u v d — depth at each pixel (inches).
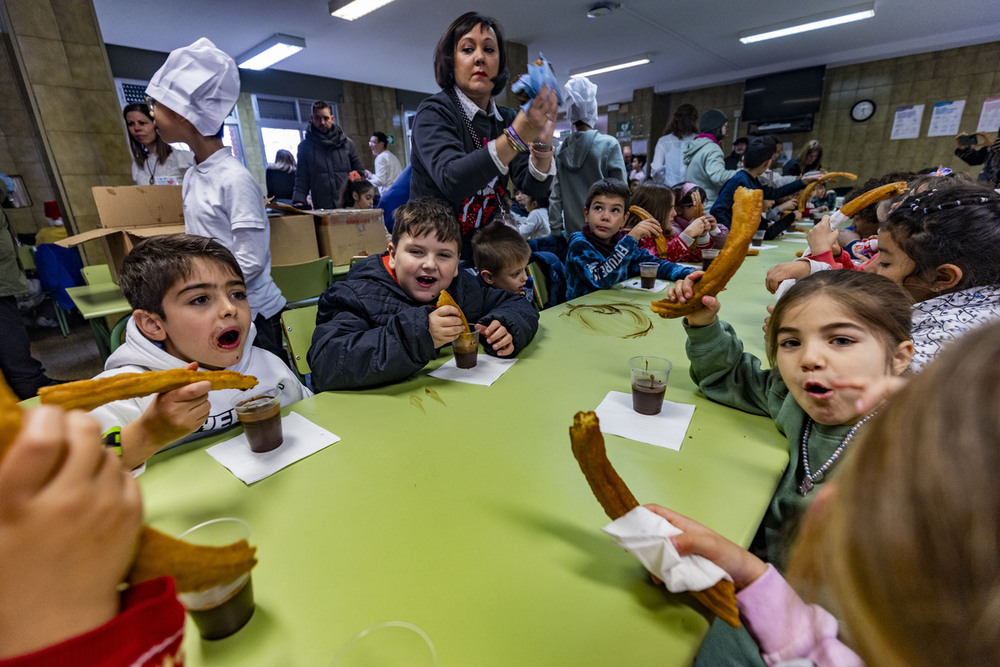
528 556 22.7
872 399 19.6
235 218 65.4
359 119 317.4
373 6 181.2
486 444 33.2
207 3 177.6
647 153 385.7
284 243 105.0
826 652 16.3
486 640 18.1
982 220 35.9
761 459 30.9
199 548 15.8
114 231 87.0
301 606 20.0
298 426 36.1
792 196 142.5
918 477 9.5
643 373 36.6
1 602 10.2
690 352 39.6
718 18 221.8
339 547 23.5
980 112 264.5
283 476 29.7
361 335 45.1
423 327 42.8
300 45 219.9
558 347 53.7
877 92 293.3
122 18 184.9
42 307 165.6
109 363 38.6
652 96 370.6
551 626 18.8
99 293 91.8
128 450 24.8
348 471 30.1
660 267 93.7
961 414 9.4
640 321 62.9
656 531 20.0
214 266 38.2
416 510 26.2
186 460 31.7
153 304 37.4
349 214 118.1
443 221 52.1
